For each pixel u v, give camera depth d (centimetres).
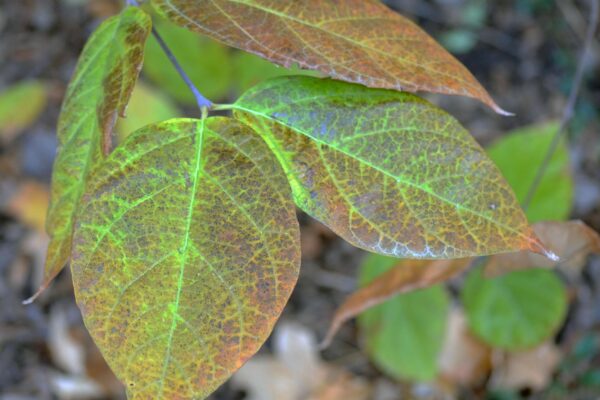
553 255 32
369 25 34
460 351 94
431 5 122
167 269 32
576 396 94
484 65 117
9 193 103
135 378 31
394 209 33
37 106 87
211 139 33
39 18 119
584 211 104
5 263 100
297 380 93
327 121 34
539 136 53
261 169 32
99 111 33
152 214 32
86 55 36
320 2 34
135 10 35
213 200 32
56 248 35
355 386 94
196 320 31
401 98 34
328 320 99
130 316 31
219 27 33
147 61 65
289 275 32
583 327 98
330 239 104
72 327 96
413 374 72
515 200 33
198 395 31
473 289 67
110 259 32
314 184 33
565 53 116
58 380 92
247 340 31
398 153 33
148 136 33
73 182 35
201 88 67
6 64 115
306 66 33
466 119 111
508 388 94
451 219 33
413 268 41
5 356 95
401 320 72
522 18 121
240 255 32
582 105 112
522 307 66
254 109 34
